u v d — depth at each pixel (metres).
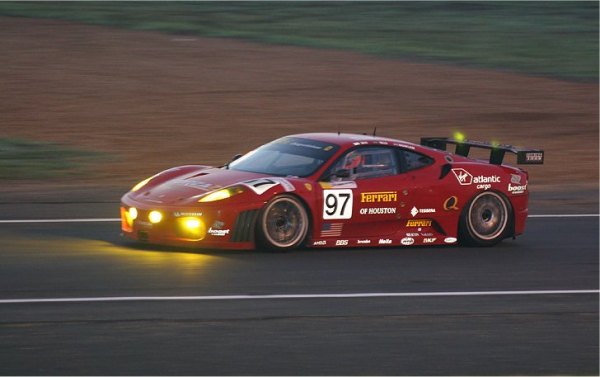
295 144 32.50
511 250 32.50
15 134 56.53
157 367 18.70
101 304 23.20
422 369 19.12
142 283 25.48
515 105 70.56
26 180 45.34
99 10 96.44
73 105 64.00
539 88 76.12
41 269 26.81
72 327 21.17
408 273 28.16
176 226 28.98
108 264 27.62
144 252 29.44
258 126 61.56
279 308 23.45
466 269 29.09
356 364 19.28
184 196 29.64
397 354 20.05
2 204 38.47
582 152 58.88
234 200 29.17
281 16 98.81
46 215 36.19
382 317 22.98
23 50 78.06
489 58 85.69
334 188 30.47
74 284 25.16
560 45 92.12
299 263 28.66
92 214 36.69
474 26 98.44
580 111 69.94
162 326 21.50
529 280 27.86
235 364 19.03
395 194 31.39
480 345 20.95
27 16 91.38
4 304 22.94
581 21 103.19
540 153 33.28
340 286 26.08
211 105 66.00
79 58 76.81
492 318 23.31
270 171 31.27
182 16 96.19
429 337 21.44
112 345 19.98
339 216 30.58
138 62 76.75
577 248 33.06
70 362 18.83
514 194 33.31
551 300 25.41
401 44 89.25
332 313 23.17
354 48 86.56
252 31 91.38
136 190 31.23
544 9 108.62
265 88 71.31
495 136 62.22
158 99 66.81
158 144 56.16
